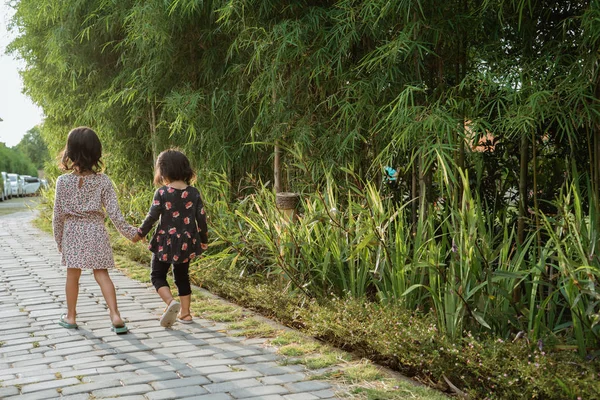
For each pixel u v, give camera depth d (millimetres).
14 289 5117
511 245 3652
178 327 3889
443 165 3115
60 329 3828
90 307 4449
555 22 3268
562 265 2580
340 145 4309
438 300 3080
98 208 3799
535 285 2779
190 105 5348
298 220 4438
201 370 3012
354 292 3764
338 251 3896
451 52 3795
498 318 2914
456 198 3373
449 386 2826
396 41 3498
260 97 5121
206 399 2613
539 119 3191
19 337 3645
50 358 3225
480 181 3709
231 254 4691
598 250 2768
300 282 4062
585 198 3367
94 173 3818
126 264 6320
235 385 2795
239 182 5879
